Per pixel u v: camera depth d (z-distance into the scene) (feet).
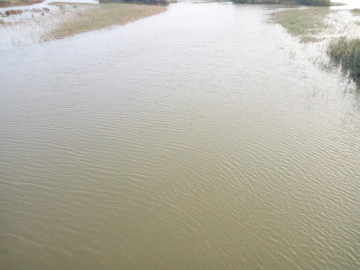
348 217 36.09
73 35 121.70
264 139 50.67
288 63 89.04
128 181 41.42
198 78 77.20
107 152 47.16
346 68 83.15
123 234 34.04
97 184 40.78
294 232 34.30
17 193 39.06
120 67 85.35
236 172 43.14
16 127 54.13
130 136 51.44
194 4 230.07
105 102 63.77
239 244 33.04
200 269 30.55
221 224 35.35
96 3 214.07
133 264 30.94
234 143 49.60
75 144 49.14
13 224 34.83
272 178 42.01
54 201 37.99
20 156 46.06
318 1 206.28
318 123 56.03
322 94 68.74
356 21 145.59
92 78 77.20
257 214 36.58
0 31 124.77
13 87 71.87
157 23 150.00
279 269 30.53
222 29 133.59
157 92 68.74
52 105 62.54
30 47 104.58
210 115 58.54
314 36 118.52
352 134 52.65
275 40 113.91
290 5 212.23
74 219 35.68
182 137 51.24
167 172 43.14
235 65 86.89
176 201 38.45
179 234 34.14
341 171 43.21
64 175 42.24
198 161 45.34
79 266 30.60
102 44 109.09
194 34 124.57
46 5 200.95
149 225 35.17
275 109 61.21
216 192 39.78
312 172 43.06
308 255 31.83
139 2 223.30
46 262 30.86
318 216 36.22
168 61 90.33
